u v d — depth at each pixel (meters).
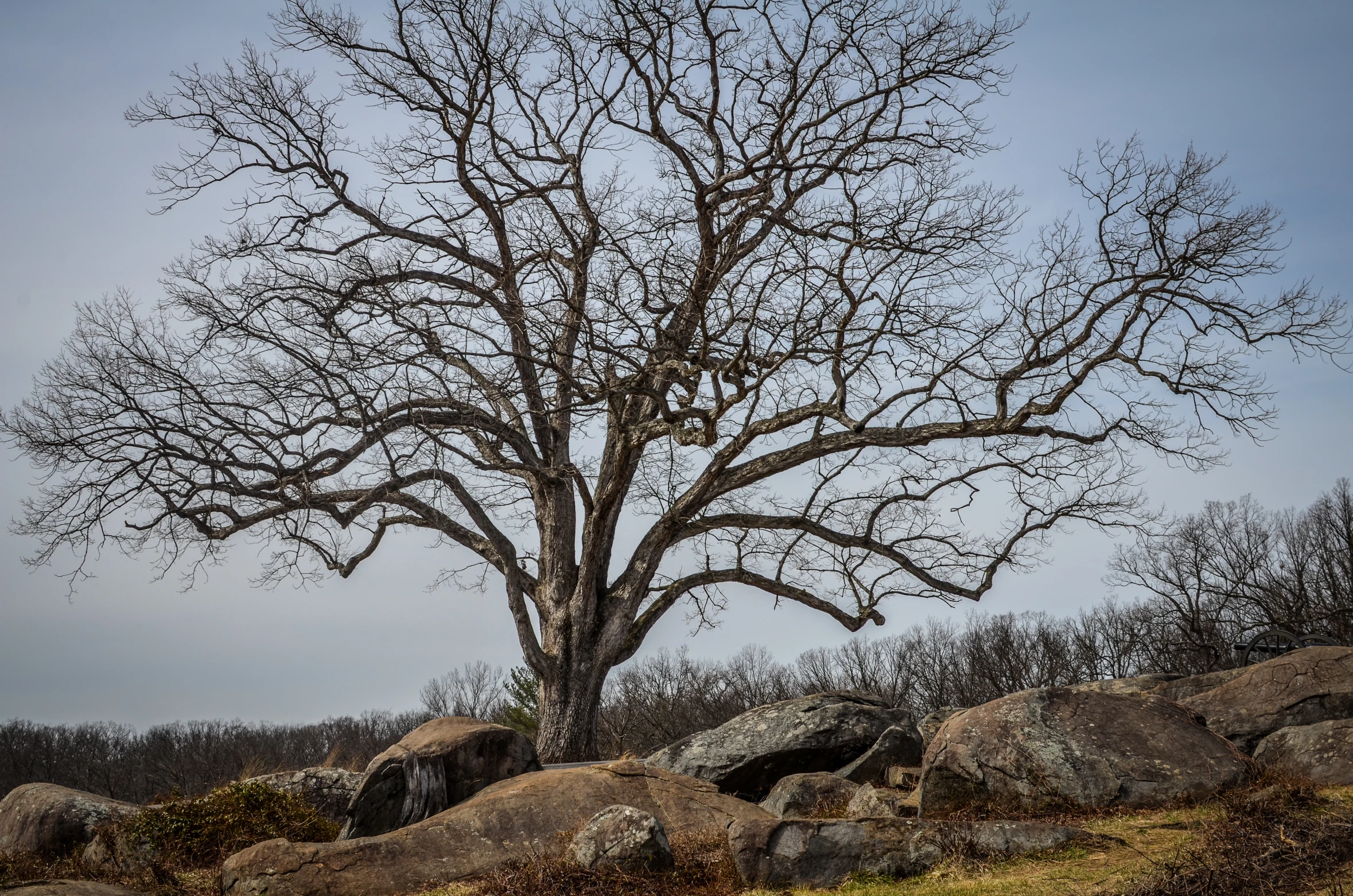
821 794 12.11
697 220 21.92
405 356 19.50
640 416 24.08
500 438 23.30
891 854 8.98
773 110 22.72
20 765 57.28
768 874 9.04
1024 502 23.17
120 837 12.07
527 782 12.00
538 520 24.91
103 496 20.86
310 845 10.36
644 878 9.27
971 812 10.08
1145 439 21.30
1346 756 10.15
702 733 15.55
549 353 19.58
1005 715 10.78
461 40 23.47
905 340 20.95
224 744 60.41
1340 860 7.90
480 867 10.37
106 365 21.00
